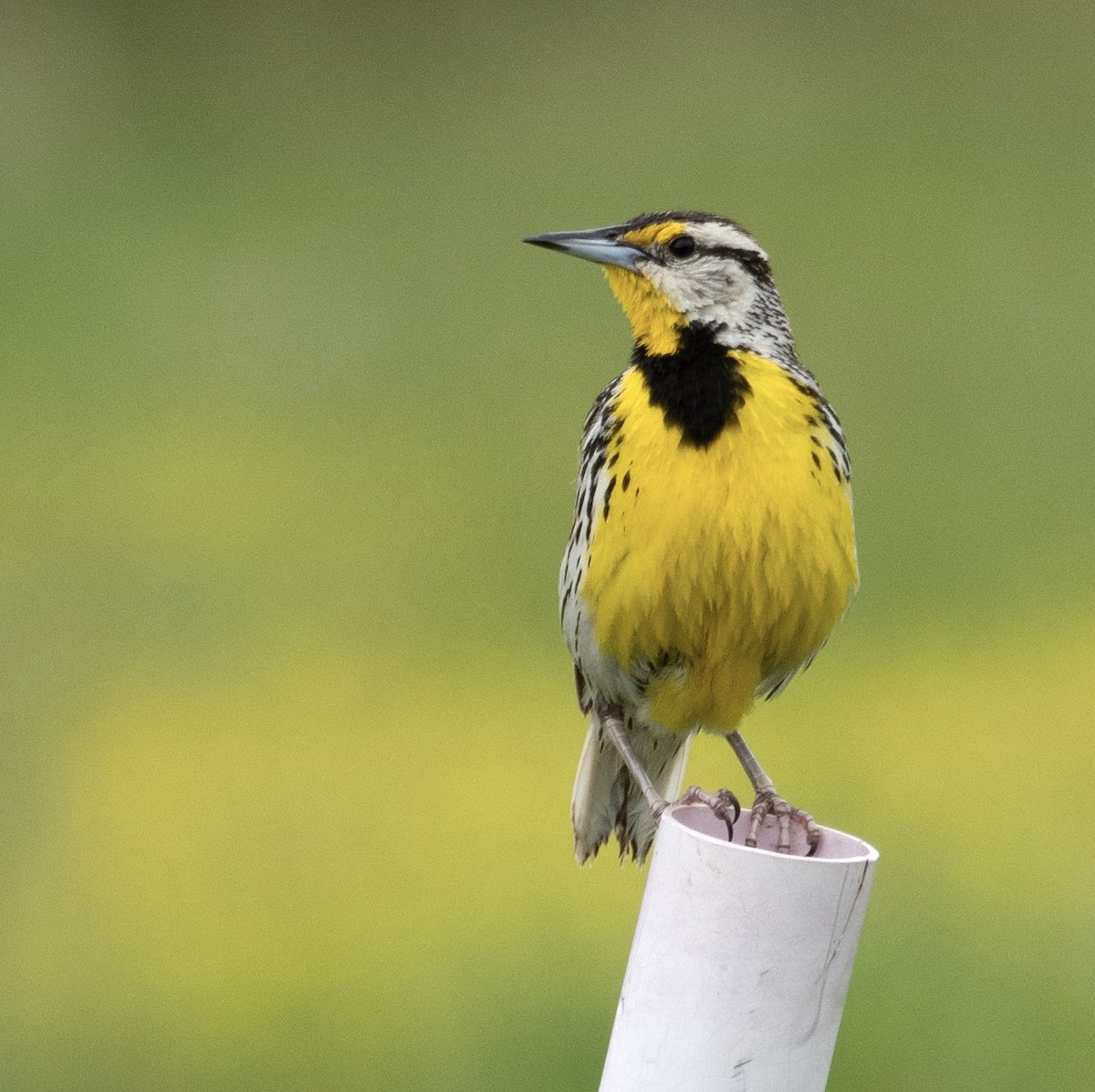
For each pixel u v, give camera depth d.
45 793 10.87
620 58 25.78
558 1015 8.66
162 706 11.68
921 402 16.59
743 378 5.71
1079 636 12.45
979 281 19.30
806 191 22.06
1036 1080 7.95
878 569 13.69
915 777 10.58
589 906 9.61
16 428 16.73
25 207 22.12
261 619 12.91
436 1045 8.59
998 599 13.12
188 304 19.88
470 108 24.50
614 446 5.77
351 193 22.36
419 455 15.99
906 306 18.67
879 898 9.47
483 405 17.11
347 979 9.02
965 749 10.92
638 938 4.14
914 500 14.87
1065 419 16.33
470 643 12.68
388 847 10.13
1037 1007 8.47
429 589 13.39
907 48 26.41
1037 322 18.31
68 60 25.02
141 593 13.24
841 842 4.52
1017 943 9.01
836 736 11.06
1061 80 25.20
